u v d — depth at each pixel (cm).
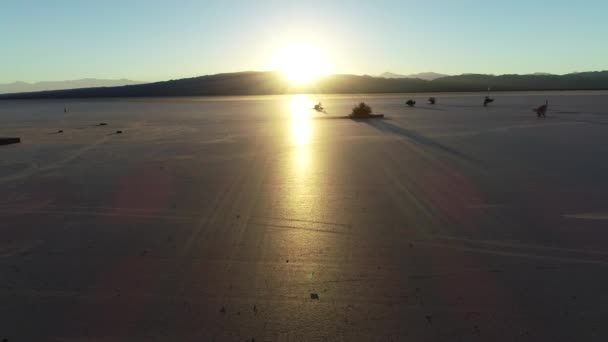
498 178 1482
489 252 866
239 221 1077
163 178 1572
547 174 1531
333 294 714
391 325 626
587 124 3164
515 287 726
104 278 783
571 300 684
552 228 991
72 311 677
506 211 1120
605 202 1180
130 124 4019
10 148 2502
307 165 1764
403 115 4322
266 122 3891
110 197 1321
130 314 666
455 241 925
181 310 674
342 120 3919
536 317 640
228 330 621
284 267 815
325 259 846
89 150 2334
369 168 1681
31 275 802
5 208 1237
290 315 656
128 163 1902
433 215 1098
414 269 797
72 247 930
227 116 4831
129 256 876
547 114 4131
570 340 587
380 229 1002
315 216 1103
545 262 818
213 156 2034
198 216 1120
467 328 616
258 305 685
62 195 1362
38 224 1086
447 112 4659
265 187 1409
